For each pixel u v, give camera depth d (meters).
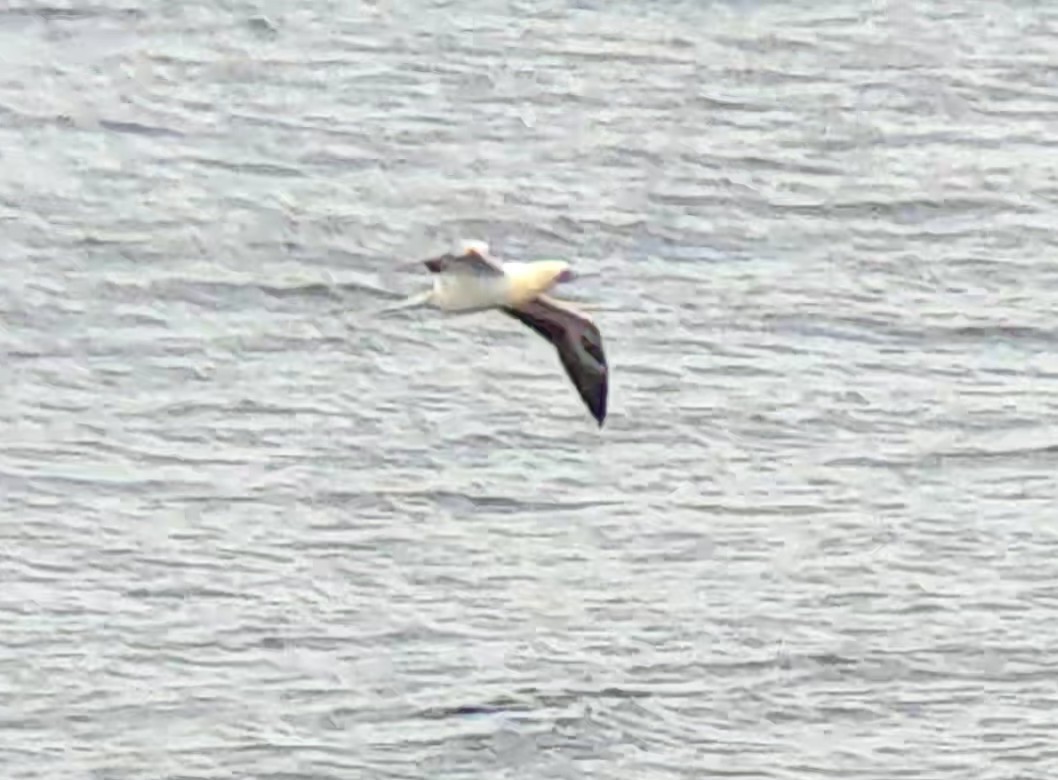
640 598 19.06
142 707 18.06
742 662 18.73
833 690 18.64
